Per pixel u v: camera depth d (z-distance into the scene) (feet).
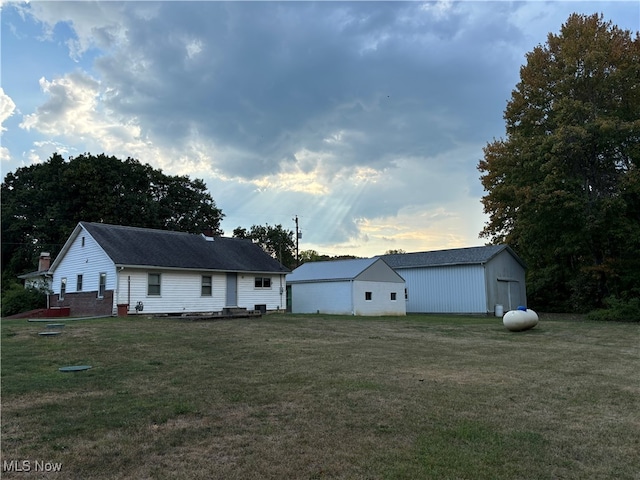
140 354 32.42
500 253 103.55
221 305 82.53
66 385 22.81
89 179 128.98
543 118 98.94
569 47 90.17
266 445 15.34
